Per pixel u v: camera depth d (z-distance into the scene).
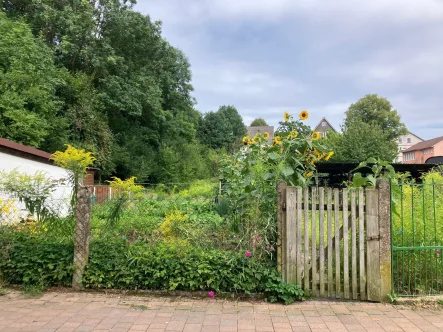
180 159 31.78
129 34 25.75
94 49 24.30
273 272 4.34
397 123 55.81
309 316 3.82
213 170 34.34
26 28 18.55
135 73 27.28
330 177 17.41
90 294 4.46
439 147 64.00
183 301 4.27
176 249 4.76
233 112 59.78
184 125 38.56
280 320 3.71
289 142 4.79
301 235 4.33
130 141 27.75
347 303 4.19
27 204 4.85
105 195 13.43
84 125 21.70
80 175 5.03
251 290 4.33
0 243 4.68
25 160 9.57
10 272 4.64
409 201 4.93
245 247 4.77
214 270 4.39
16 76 15.99
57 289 4.58
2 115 14.85
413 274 4.46
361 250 4.24
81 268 4.55
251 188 4.89
